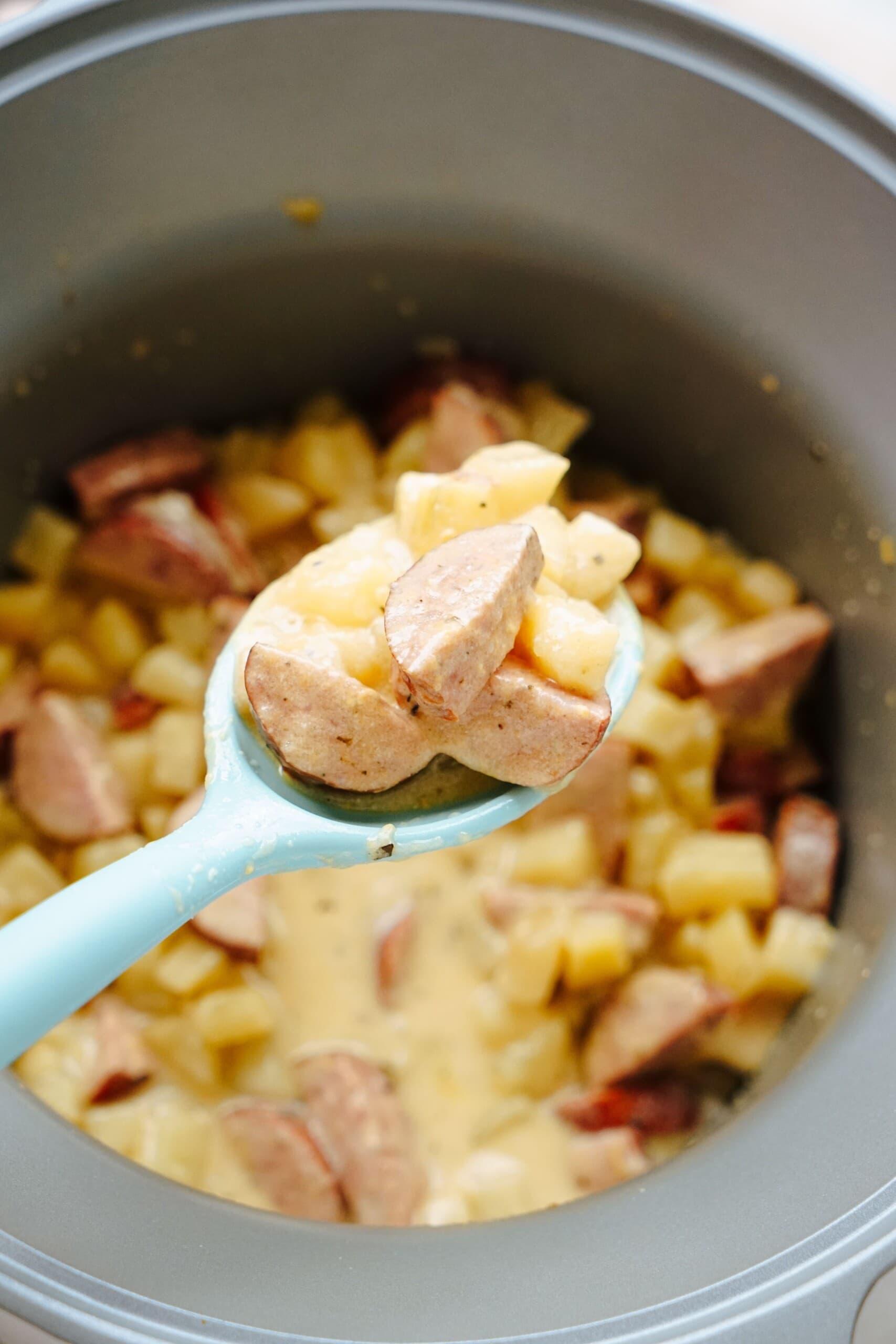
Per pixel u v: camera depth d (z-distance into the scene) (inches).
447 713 14.2
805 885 18.3
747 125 17.3
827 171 17.2
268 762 15.0
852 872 18.2
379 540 15.4
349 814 14.9
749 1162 15.1
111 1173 14.9
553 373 19.5
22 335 17.6
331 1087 17.3
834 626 18.6
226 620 18.9
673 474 19.8
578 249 18.2
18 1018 13.6
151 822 18.6
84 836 18.3
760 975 17.8
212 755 15.0
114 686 19.2
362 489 19.7
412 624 14.2
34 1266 14.0
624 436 19.7
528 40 17.3
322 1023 17.9
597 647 14.7
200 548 19.0
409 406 19.7
